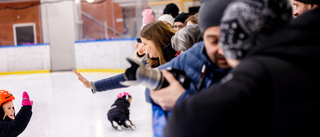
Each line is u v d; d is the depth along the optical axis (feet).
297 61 1.45
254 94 1.41
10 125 5.77
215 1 1.84
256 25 1.49
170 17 8.94
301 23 1.61
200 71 2.45
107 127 8.79
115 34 37.76
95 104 12.48
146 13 9.04
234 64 1.68
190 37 3.47
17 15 37.35
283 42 1.51
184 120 1.49
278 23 1.56
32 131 8.82
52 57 35.27
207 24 1.86
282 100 1.44
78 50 29.68
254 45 1.53
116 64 28.68
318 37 1.49
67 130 8.80
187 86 2.06
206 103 1.44
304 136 1.44
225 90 1.44
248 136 1.47
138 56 5.94
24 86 20.27
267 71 1.46
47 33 35.14
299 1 4.69
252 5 1.51
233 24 1.53
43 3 34.78
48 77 26.05
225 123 1.40
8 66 31.86
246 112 1.41
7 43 37.86
